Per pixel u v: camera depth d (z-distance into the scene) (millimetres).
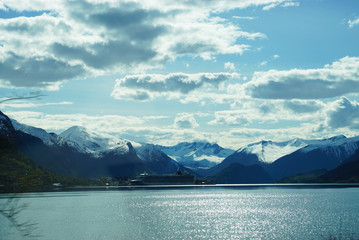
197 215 171750
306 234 109000
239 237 105938
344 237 101875
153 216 167250
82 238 105562
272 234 110000
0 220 136750
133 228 125562
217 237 106438
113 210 196000
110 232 116938
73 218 157000
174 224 137625
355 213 168250
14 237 101500
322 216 157625
